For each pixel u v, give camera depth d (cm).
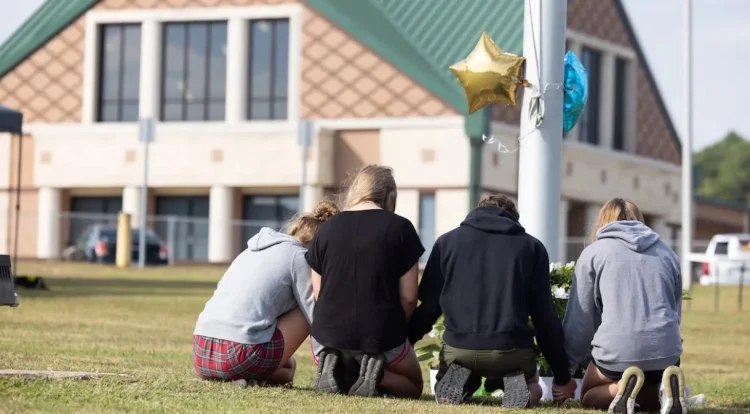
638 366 1011
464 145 5350
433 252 1044
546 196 1253
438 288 1034
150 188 5859
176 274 4588
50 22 5950
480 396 1142
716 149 16638
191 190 5862
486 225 1033
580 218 6034
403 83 5488
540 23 1255
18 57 5972
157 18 5850
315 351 1063
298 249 1077
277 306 1063
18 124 2841
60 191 5959
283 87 5750
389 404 974
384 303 1034
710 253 5178
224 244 5562
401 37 5612
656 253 1037
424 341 1958
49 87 5953
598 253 1035
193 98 5875
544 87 1253
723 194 15862
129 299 2902
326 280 1045
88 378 1037
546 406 1044
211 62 5850
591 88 6078
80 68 5916
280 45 5756
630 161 6225
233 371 1052
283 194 5747
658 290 1023
